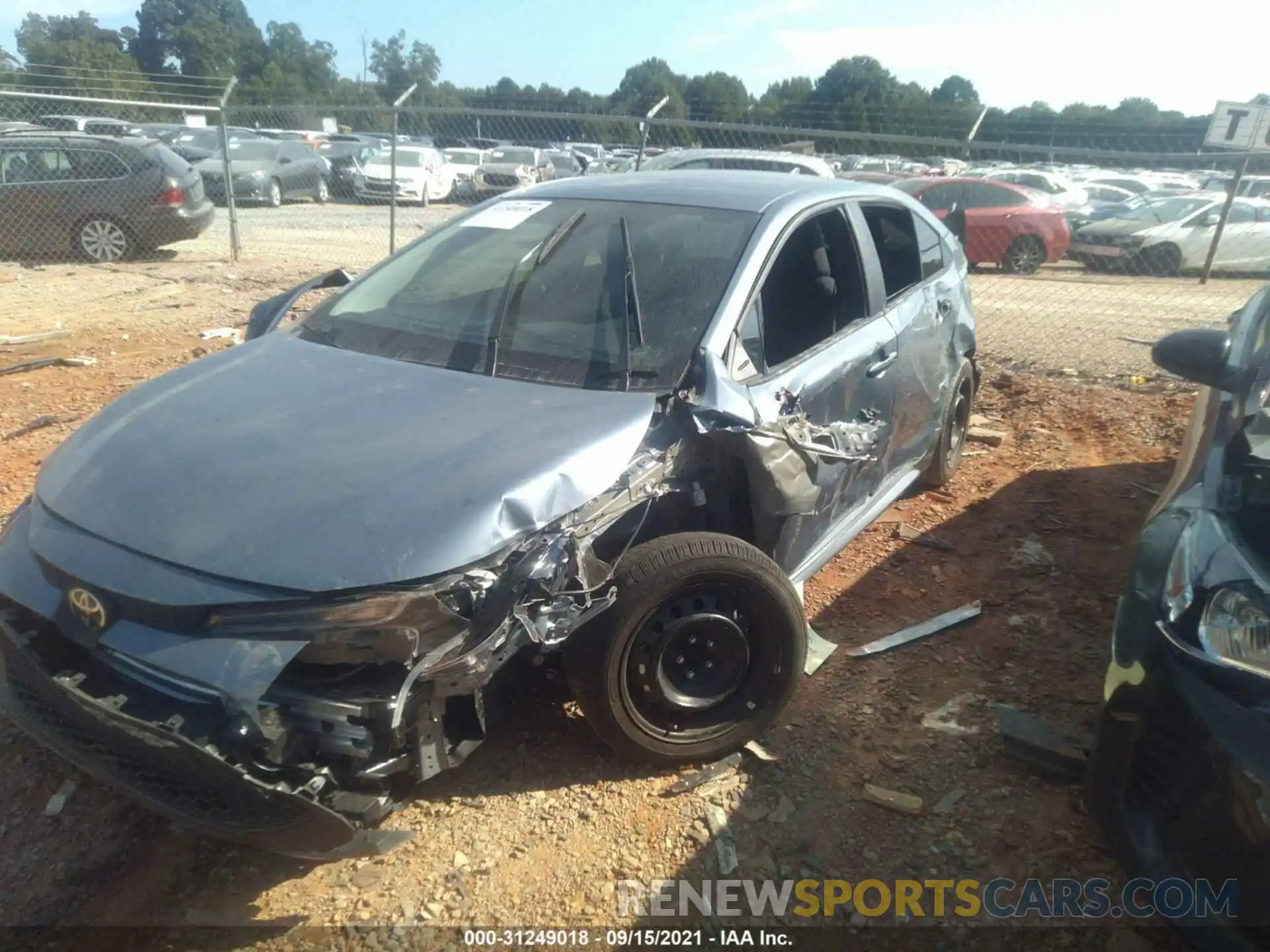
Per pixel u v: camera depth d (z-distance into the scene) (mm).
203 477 2674
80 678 2375
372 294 3918
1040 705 3496
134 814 2953
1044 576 4457
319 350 3541
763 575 3072
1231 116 11070
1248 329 3742
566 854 2814
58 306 9773
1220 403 3582
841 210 4199
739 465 3395
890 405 4266
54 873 2738
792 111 23875
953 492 5461
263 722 2324
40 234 12242
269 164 21797
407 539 2457
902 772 3166
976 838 2902
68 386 7000
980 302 12164
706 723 3131
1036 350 9188
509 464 2721
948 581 4406
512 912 2625
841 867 2803
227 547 2434
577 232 3859
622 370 3234
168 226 12648
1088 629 4008
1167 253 15000
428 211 21359
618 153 23422
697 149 13977
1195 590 2541
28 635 2627
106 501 2652
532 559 2611
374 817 2533
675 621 2984
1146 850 2512
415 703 2516
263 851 2570
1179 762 2432
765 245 3646
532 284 3631
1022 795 3064
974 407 7117
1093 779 2734
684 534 3066
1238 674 2342
